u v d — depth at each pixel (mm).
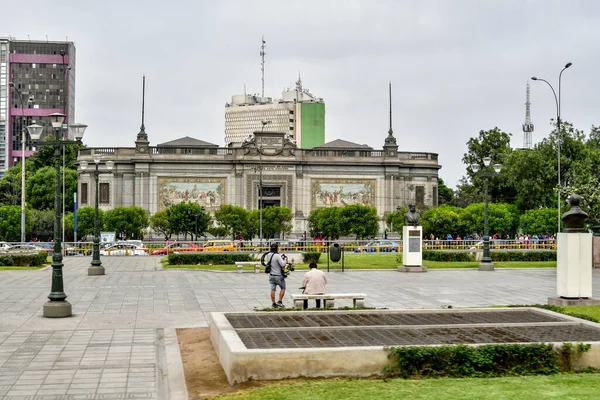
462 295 33375
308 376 16219
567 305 26969
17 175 132125
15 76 192000
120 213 90438
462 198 146125
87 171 108812
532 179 93375
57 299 26438
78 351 20047
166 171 107375
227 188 108500
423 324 20766
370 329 19938
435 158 115688
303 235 104500
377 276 44656
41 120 192125
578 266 27344
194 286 37750
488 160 51125
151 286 37750
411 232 48125
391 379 16062
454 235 88188
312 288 27578
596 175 87375
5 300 31172
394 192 112062
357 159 111375
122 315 26766
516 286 37906
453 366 16531
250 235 95875
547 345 17047
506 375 16516
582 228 27781
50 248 68188
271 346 17203
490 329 20109
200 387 15930
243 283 39562
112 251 69438
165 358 19172
